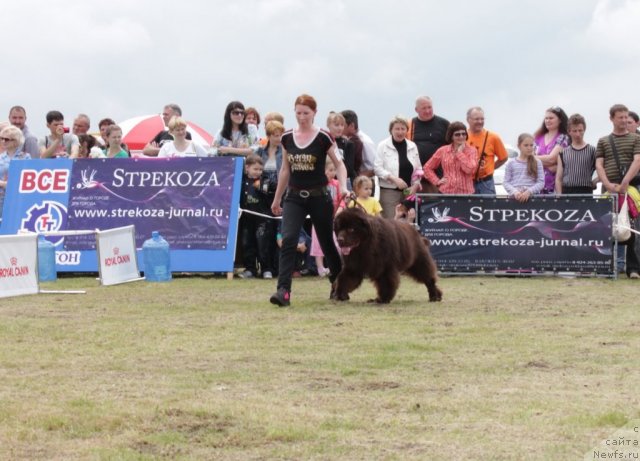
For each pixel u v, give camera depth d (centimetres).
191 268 1587
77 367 794
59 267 1628
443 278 1606
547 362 806
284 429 597
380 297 1186
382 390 705
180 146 1698
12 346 891
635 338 925
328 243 1184
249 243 1602
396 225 1194
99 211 1647
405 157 1641
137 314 1105
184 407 652
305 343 898
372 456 545
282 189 1166
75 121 1820
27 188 1675
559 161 1653
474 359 820
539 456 541
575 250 1614
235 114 1681
